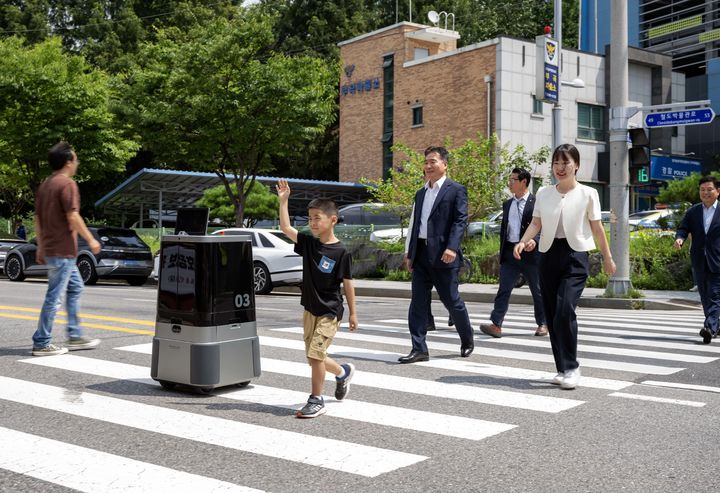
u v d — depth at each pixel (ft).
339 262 15.61
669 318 36.58
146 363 21.44
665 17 152.87
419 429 14.48
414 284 22.17
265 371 20.31
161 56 71.61
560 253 18.44
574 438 13.88
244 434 14.07
